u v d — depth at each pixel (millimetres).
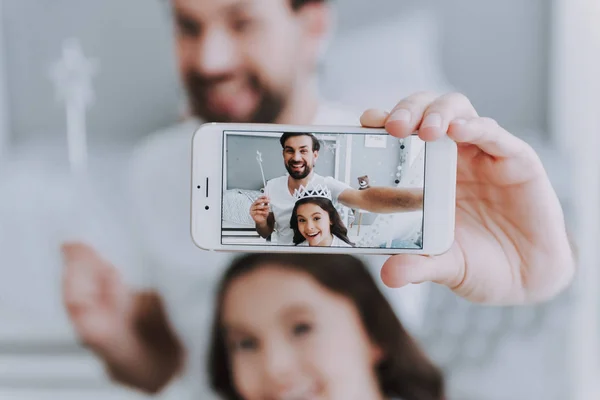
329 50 935
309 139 514
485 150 520
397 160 508
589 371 929
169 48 940
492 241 547
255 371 901
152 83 947
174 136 950
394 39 937
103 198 954
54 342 940
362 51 937
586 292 923
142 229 948
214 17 922
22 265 941
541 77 954
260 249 515
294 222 514
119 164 955
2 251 938
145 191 950
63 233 948
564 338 929
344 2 929
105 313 941
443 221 502
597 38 946
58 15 941
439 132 465
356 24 934
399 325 905
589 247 928
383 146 511
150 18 937
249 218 517
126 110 954
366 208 510
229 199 517
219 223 517
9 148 950
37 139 955
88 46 947
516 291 548
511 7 944
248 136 518
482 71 950
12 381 930
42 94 950
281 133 516
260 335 901
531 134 959
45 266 944
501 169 532
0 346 932
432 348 917
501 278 542
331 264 896
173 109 950
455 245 535
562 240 550
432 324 919
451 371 918
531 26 947
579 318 926
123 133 958
